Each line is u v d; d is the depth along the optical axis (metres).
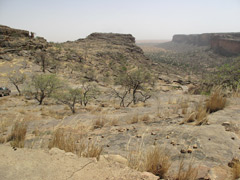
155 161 2.44
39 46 80.38
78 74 62.69
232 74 15.88
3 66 54.44
